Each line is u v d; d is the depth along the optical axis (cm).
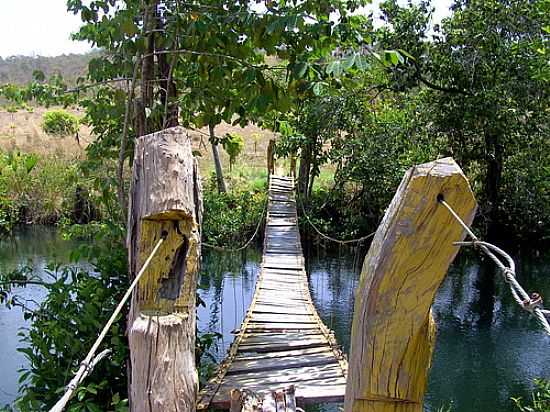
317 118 1252
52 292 440
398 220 159
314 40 481
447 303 963
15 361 646
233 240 1292
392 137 1240
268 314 604
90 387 366
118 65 509
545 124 1107
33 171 1413
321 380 427
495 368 709
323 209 1414
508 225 1312
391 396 163
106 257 462
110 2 492
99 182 518
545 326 138
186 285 249
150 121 491
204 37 489
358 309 167
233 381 427
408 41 1073
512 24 1055
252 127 2473
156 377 229
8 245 1270
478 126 1123
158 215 248
